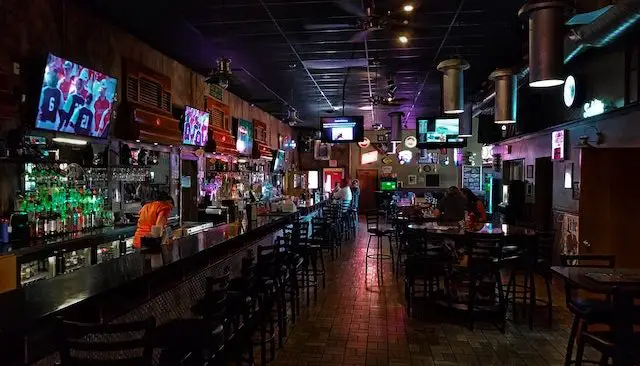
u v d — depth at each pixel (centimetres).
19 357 207
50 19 511
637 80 566
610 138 633
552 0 389
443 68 681
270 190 1466
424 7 594
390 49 789
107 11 581
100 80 553
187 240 450
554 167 820
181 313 368
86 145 565
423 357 429
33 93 485
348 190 1352
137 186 692
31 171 484
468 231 573
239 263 529
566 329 508
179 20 623
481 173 1912
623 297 282
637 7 427
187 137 815
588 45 540
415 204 1289
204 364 291
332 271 824
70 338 215
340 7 592
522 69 677
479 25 664
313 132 1984
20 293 249
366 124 1862
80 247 495
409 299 567
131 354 278
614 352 290
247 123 1212
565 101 764
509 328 512
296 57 832
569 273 376
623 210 562
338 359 425
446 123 1105
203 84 941
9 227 439
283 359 424
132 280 282
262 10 597
